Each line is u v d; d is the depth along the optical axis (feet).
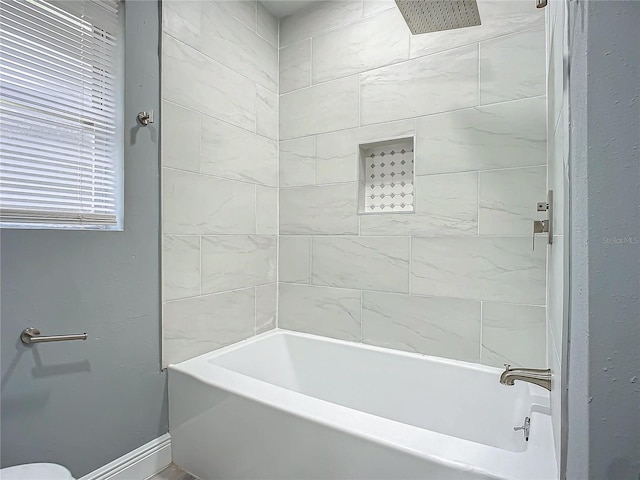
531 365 5.14
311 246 7.11
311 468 3.79
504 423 4.87
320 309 7.00
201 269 5.82
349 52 6.68
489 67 5.39
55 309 4.01
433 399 5.57
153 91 5.08
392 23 6.23
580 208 1.61
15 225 3.75
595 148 1.53
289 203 7.38
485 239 5.44
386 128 6.26
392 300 6.24
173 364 5.33
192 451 4.96
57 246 4.04
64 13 4.17
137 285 4.88
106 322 4.52
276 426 4.04
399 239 6.17
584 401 1.55
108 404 4.54
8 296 3.65
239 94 6.51
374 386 6.13
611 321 1.48
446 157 5.73
